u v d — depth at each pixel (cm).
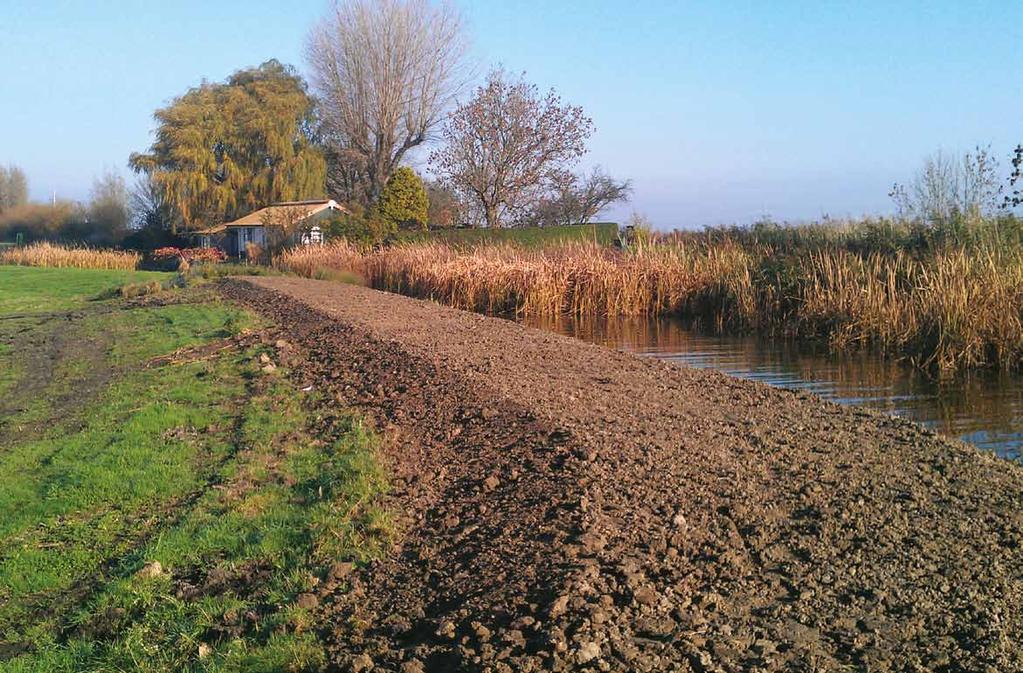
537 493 567
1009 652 375
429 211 4831
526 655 377
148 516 645
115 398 1052
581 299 2078
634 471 592
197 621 466
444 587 461
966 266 1345
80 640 467
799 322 1655
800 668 367
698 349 1521
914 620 404
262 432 830
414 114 5112
